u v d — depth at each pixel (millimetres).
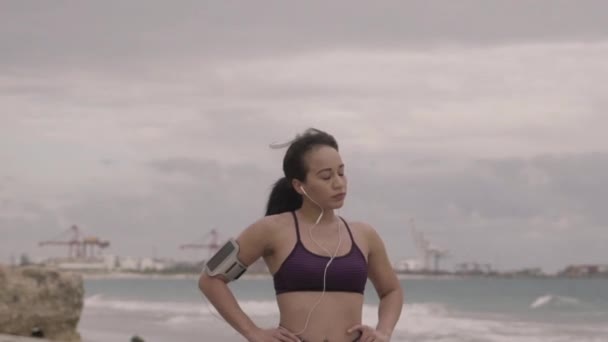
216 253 4414
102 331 33562
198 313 47250
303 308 4242
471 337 31281
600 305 55938
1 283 19672
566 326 37031
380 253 4512
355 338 4277
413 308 53781
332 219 4426
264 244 4371
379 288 4602
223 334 31312
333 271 4258
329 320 4238
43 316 20062
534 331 34406
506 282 158875
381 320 4504
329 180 4332
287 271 4277
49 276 20438
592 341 30656
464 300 68562
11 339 16922
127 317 43812
